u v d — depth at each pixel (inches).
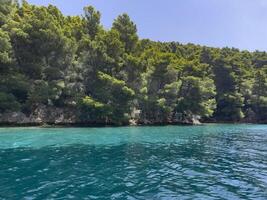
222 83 3080.7
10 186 523.8
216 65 3085.6
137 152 940.6
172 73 2338.8
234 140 1357.0
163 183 563.5
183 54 3316.9
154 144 1147.9
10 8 2048.5
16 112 1801.2
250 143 1245.1
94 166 711.7
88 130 1665.8
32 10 2042.3
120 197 472.4
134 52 2396.7
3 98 1679.4
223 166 739.4
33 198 458.9
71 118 1964.8
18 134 1371.8
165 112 2294.5
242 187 541.3
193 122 2561.5
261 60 3873.0
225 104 3016.7
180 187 537.0
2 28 1855.3
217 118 3009.4
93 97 2015.3
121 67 2174.0
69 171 652.1
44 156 833.5
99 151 947.3
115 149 998.4
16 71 1834.4
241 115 2950.3
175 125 2313.0
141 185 546.6
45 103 1962.4
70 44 1974.7
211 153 949.8
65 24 2271.2
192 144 1173.1
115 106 2014.0
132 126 2084.2
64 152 912.3
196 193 500.4
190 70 2566.4
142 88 2137.1
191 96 2460.6
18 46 1883.6
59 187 522.3
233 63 3149.6
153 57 2389.3
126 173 642.2
